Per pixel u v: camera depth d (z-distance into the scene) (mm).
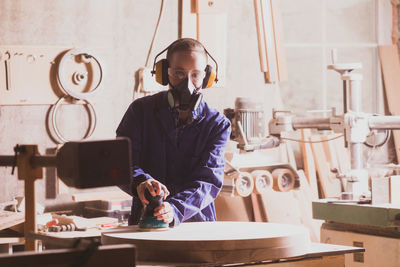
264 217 4605
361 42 5461
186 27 4469
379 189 3189
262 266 1843
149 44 4352
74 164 1368
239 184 4133
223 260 1761
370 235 3225
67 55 4020
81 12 4129
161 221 2039
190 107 2289
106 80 4203
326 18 5379
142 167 2412
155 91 4336
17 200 3518
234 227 2090
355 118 3531
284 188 4340
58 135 4031
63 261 1231
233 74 4707
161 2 4387
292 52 5285
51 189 4031
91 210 4016
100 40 4191
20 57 3943
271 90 4867
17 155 1673
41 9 4016
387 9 5469
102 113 4195
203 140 2373
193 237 1842
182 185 2381
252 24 4777
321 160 4867
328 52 5371
